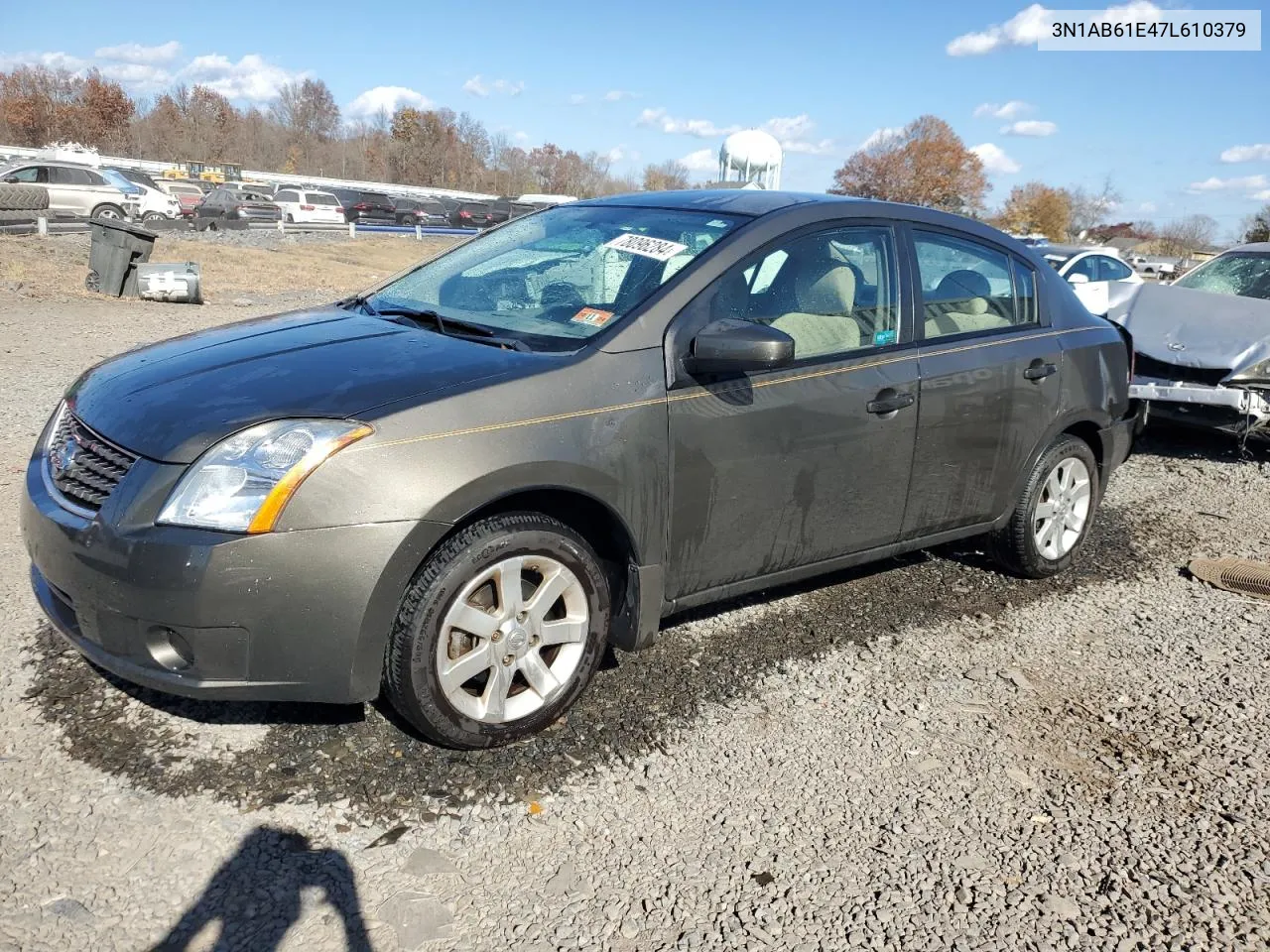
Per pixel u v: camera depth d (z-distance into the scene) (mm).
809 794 2969
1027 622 4301
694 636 3941
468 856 2602
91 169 26250
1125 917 2535
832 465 3607
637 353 3135
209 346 3287
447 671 2834
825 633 4055
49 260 16562
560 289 3498
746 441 3340
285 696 2684
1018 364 4211
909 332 3879
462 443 2752
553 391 2949
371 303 3842
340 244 28859
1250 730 3484
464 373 2912
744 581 3574
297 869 2504
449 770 2941
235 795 2760
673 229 3646
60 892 2375
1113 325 4949
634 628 3264
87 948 2221
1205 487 6656
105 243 13602
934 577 4734
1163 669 3920
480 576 2840
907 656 3902
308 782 2836
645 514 3143
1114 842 2832
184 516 2580
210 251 22094
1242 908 2586
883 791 3010
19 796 2697
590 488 2980
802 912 2486
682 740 3209
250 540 2551
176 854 2525
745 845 2725
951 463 4035
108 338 10211
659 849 2684
